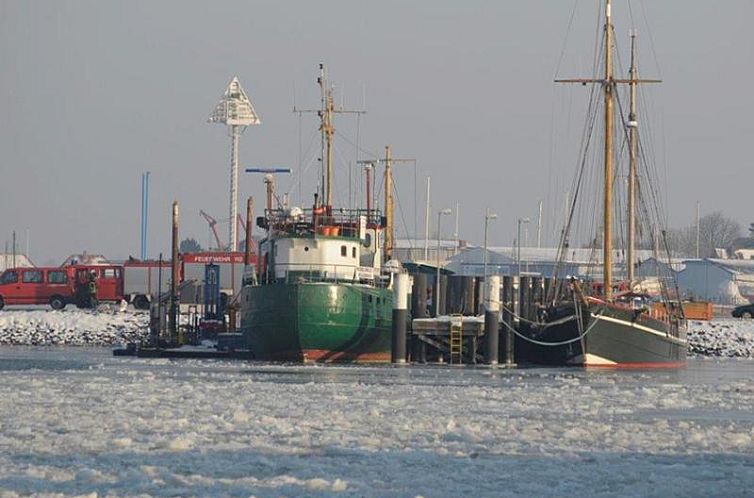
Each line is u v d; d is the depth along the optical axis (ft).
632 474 508.12
